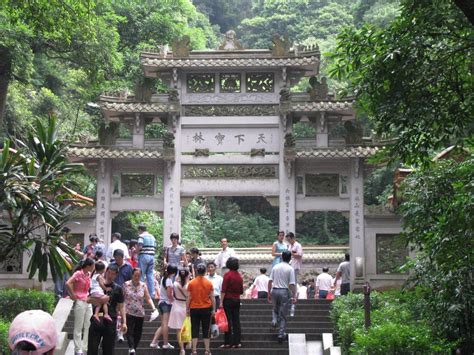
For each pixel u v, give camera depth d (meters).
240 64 23.73
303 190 23.48
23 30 24.55
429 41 11.62
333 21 57.81
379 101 11.69
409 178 14.97
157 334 15.56
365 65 11.73
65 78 34.12
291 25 58.88
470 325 13.66
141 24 37.59
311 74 24.52
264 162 23.64
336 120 24.25
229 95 24.06
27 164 13.07
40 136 13.57
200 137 23.88
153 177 23.75
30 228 13.18
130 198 23.55
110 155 23.20
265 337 16.53
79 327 13.70
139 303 14.60
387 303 16.11
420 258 15.17
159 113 23.95
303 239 45.62
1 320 15.52
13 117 28.91
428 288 14.66
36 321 4.79
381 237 22.88
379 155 13.28
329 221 46.31
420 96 11.34
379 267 22.67
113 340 13.55
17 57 24.50
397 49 11.09
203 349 15.51
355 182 23.19
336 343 16.20
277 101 24.00
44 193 13.84
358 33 12.09
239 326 15.68
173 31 38.28
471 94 11.68
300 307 18.92
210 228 44.59
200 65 23.69
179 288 15.02
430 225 14.52
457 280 13.45
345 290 20.16
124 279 15.18
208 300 14.84
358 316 14.76
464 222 12.80
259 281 19.62
